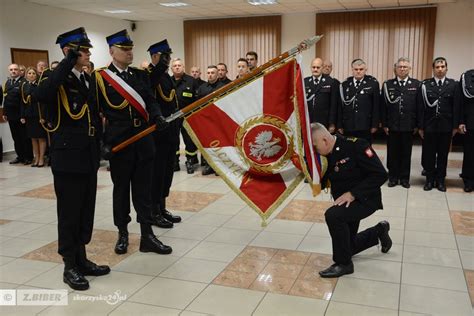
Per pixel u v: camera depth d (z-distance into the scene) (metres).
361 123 5.47
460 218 4.25
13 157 8.27
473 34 9.23
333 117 5.58
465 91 5.06
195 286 2.88
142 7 9.59
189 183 5.83
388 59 9.80
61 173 2.75
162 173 3.98
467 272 3.05
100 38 10.86
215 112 3.00
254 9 9.88
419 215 4.36
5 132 8.53
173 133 4.04
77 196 2.81
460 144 8.48
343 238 2.94
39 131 6.96
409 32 9.58
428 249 3.47
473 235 3.78
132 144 3.27
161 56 3.58
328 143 2.87
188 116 3.04
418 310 2.55
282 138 2.94
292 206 4.71
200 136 3.04
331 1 8.94
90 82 3.05
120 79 3.15
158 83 3.72
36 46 9.06
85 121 2.81
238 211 4.54
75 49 2.62
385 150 8.42
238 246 3.58
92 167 2.84
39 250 3.54
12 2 8.46
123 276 3.04
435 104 5.20
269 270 3.12
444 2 9.18
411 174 6.26
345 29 10.00
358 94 5.46
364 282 2.91
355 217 2.89
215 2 9.03
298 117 2.77
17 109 7.30
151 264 3.24
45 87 2.60
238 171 3.05
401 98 5.35
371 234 3.26
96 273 3.03
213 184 5.77
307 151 2.80
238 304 2.64
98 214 4.50
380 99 5.55
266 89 2.90
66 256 2.88
